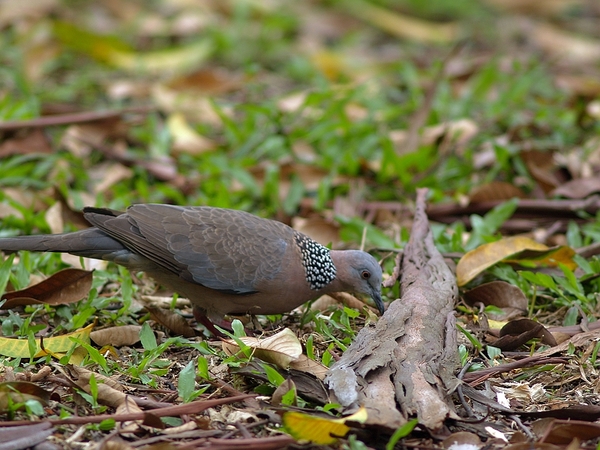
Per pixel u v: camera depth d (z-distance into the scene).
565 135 14.20
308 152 13.84
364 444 7.04
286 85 17.39
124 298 9.41
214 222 9.11
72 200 12.26
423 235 10.33
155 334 9.21
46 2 20.11
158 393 7.84
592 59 19.50
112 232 8.91
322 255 9.44
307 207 12.48
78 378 7.74
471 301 9.92
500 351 8.72
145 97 16.34
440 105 15.30
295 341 7.91
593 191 12.14
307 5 22.47
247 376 7.96
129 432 7.06
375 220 12.33
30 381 7.78
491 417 7.68
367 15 21.27
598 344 8.58
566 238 11.55
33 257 10.61
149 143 14.22
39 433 6.81
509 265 10.40
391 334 8.03
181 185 12.97
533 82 16.36
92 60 18.39
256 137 13.86
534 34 21.08
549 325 9.59
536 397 8.05
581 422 7.09
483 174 13.43
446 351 8.06
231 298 9.19
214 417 7.47
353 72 17.58
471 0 23.77
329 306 10.04
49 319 9.34
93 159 13.76
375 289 9.53
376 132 14.00
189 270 8.90
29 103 14.42
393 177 13.15
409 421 7.02
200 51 18.09
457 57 19.41
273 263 9.08
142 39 19.52
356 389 7.29
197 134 14.66
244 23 19.70
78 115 13.73
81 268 10.12
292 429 6.71
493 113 14.79
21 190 12.54
